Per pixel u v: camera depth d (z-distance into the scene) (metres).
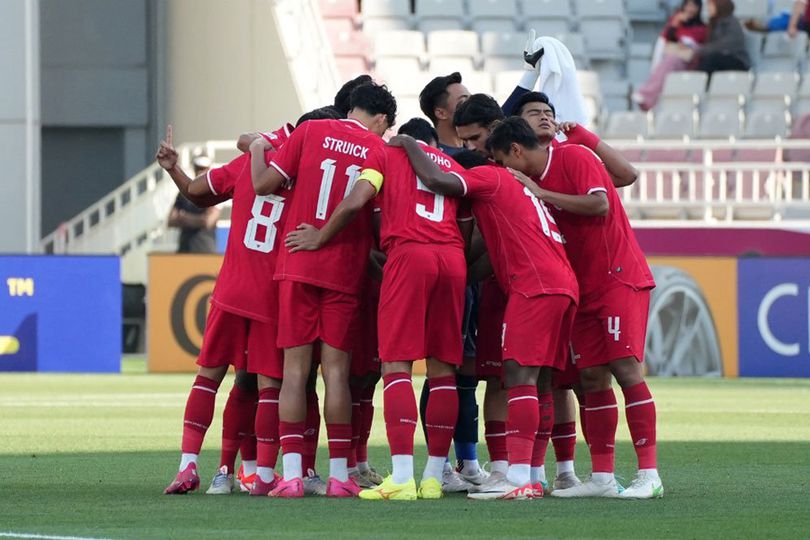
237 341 24.62
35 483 25.59
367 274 24.94
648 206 76.50
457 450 26.48
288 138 24.44
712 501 23.25
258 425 24.34
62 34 93.44
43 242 82.50
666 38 85.06
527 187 23.86
